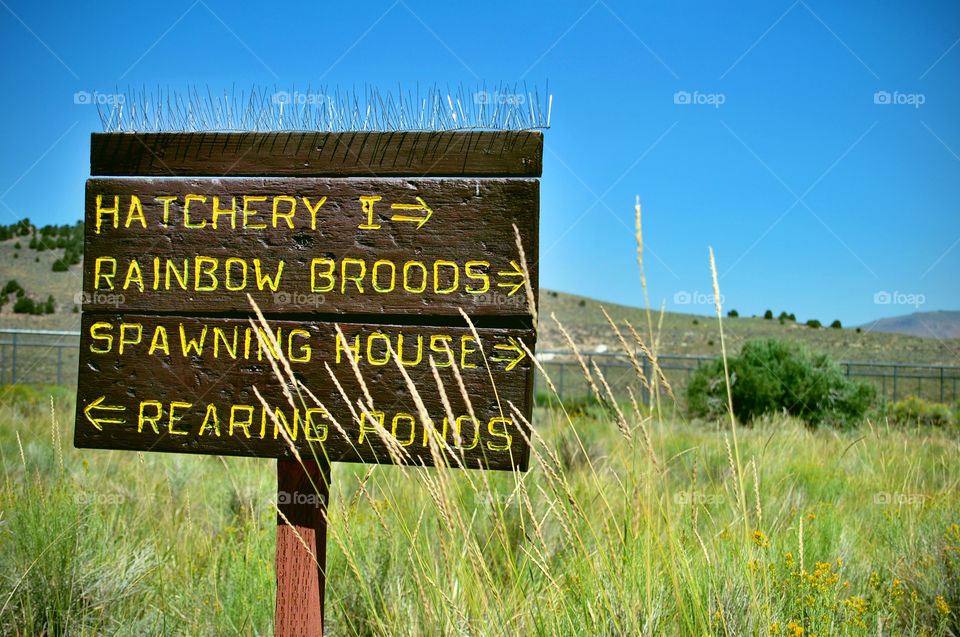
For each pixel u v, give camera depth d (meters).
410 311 2.44
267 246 2.52
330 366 2.46
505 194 2.43
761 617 2.27
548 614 2.38
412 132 2.51
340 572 3.31
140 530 4.33
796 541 3.49
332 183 2.50
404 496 3.62
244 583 3.31
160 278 2.54
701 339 47.22
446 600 2.22
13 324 45.19
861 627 2.66
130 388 2.52
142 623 3.09
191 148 2.58
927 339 50.62
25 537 3.44
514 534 3.60
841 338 51.59
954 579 3.42
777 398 13.41
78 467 6.23
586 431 8.88
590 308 63.69
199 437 2.49
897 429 10.48
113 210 2.57
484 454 2.37
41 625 3.06
